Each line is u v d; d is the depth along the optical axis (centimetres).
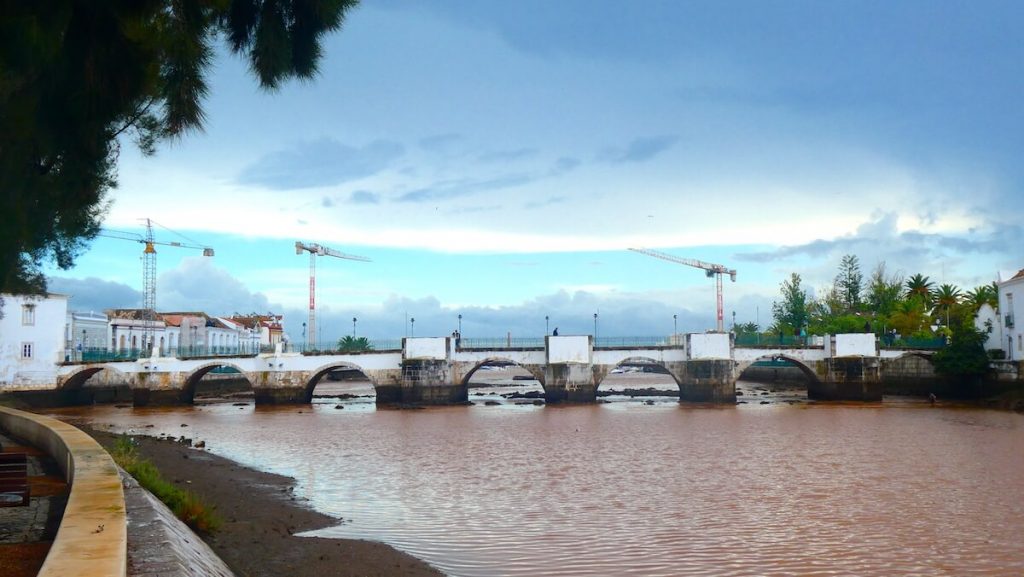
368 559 1562
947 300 9181
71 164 1031
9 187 982
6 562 855
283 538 1694
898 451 3381
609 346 6706
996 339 6619
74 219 1191
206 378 8569
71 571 597
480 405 6531
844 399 6594
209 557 1202
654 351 6662
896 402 6500
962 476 2703
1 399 5925
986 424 4603
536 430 4475
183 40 952
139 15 879
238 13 1015
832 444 3656
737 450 3466
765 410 5784
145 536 902
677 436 4078
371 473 2850
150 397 6738
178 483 2306
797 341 7656
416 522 1981
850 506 2177
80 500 902
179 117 1016
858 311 10850
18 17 765
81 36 866
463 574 1525
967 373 6500
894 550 1703
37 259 1282
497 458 3256
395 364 6719
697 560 1625
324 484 2591
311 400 7031
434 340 6606
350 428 4678
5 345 6512
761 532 1867
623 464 3047
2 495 1056
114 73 897
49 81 881
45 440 1877
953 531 1881
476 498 2322
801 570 1561
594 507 2175
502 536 1830
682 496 2339
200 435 4338
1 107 866
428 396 6575
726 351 6556
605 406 6306
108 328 8606
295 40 1031
